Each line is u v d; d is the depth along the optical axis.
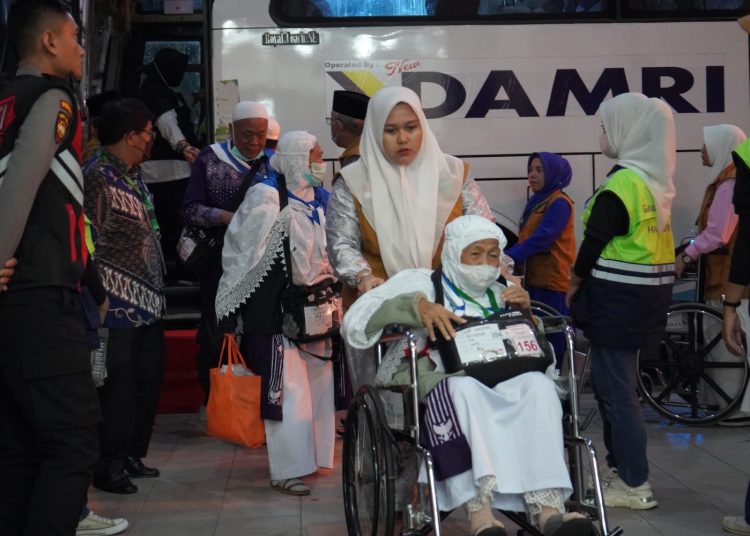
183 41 9.46
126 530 4.86
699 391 7.23
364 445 4.37
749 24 4.80
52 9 3.86
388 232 4.48
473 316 4.02
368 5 7.73
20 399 3.67
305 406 5.45
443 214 4.55
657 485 5.49
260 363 5.34
